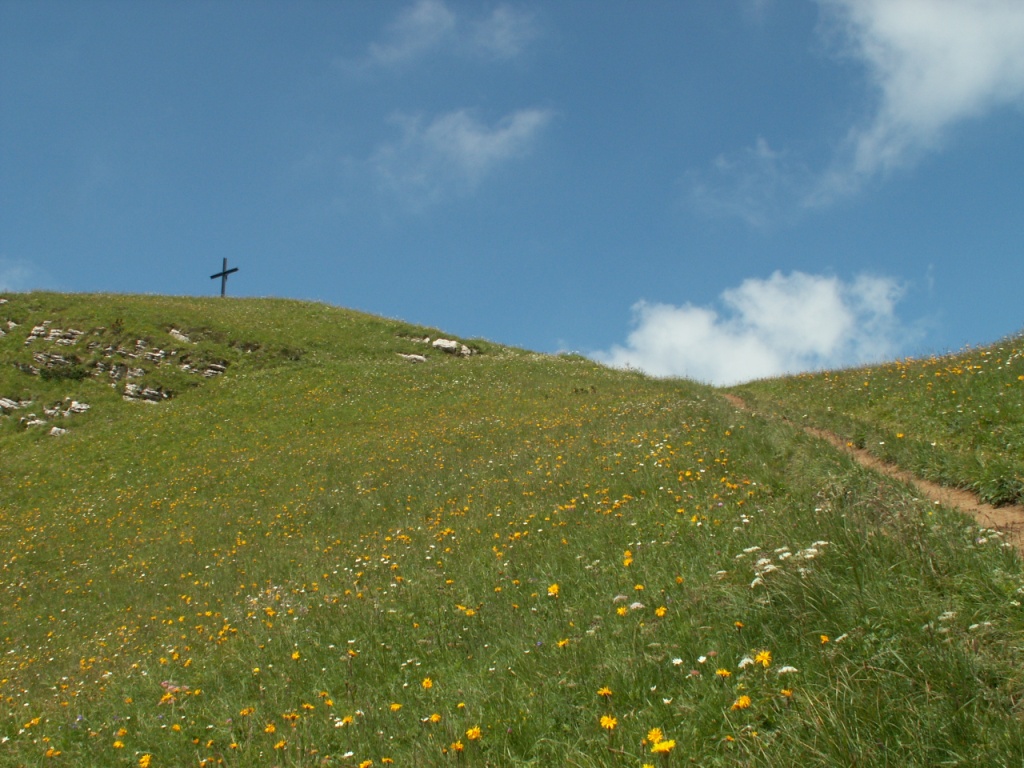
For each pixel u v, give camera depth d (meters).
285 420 34.44
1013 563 6.25
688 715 5.31
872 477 9.98
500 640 7.91
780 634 5.99
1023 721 4.37
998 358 15.20
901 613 5.68
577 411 27.70
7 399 38.56
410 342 48.84
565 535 11.65
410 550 13.89
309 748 6.51
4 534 24.62
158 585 17.55
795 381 23.44
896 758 4.30
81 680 11.24
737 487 11.61
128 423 35.81
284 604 12.37
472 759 5.51
